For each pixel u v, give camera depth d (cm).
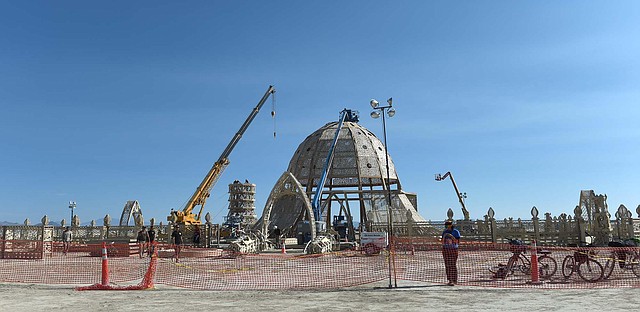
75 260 2752
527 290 1288
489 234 3931
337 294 1261
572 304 1061
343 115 6475
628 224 3538
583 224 3594
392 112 3438
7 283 1588
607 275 1542
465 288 1342
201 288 1431
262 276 1781
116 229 4412
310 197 5769
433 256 2666
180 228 4738
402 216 5675
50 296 1244
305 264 2308
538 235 3706
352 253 3067
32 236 2997
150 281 1438
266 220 4250
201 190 7062
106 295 1266
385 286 1415
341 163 6084
